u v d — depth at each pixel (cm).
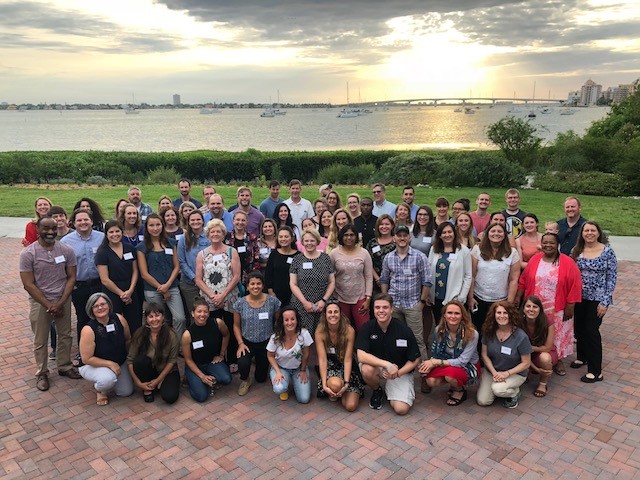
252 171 2672
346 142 6794
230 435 470
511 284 583
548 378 577
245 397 545
